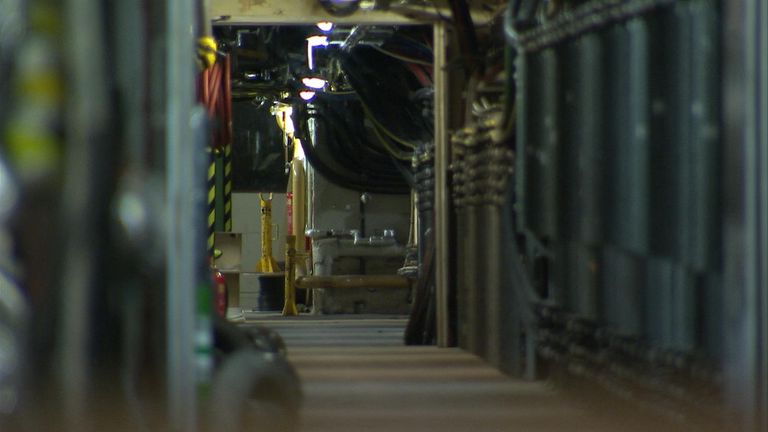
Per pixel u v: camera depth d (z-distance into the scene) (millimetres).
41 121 11508
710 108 13125
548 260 21797
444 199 32719
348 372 25641
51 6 11609
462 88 32438
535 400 20375
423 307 34375
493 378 24250
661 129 14586
